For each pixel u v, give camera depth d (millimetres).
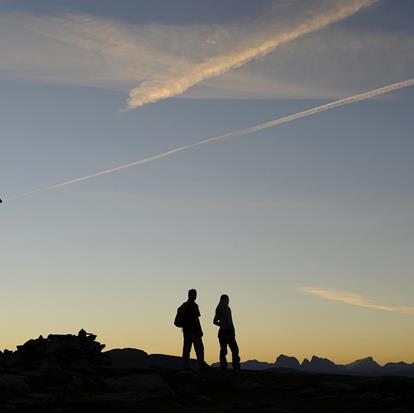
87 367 25953
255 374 25703
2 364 25516
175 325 27312
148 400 21031
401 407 19719
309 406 19828
